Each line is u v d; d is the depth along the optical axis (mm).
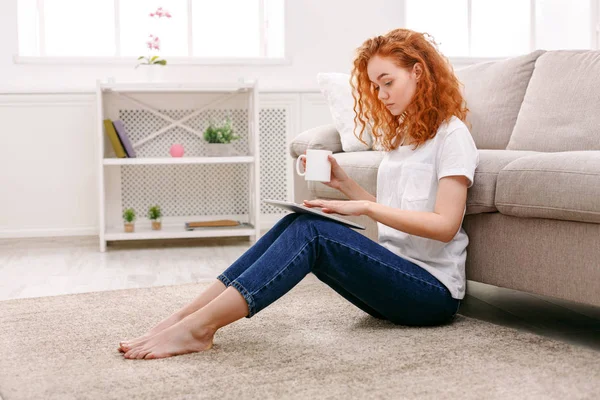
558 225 1737
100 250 3686
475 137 2703
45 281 2852
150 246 3850
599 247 1649
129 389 1430
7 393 1445
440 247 1840
